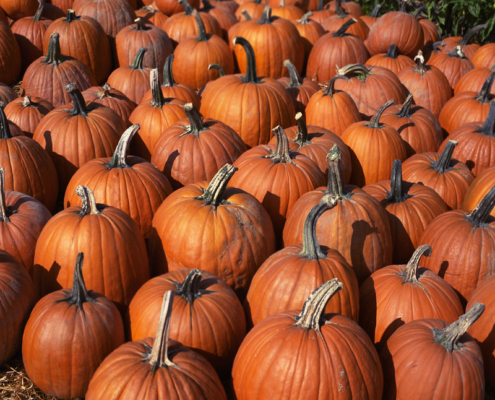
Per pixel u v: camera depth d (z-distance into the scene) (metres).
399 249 4.54
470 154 5.68
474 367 3.00
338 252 3.67
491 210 4.09
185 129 5.26
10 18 9.03
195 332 3.25
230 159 5.18
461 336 3.14
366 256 4.01
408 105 6.07
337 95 6.11
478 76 7.24
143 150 5.84
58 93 6.80
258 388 2.90
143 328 3.31
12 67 7.77
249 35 7.73
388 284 3.62
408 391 3.04
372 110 6.55
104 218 3.80
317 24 8.74
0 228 4.03
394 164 4.57
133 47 7.79
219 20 9.54
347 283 3.44
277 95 5.90
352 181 5.69
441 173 5.18
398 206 4.58
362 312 3.70
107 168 4.59
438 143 6.16
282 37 7.70
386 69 6.88
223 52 7.61
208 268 3.88
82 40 7.50
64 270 3.72
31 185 4.91
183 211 3.97
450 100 6.82
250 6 10.13
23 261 4.10
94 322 3.26
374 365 2.94
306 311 2.95
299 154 4.85
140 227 4.52
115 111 6.10
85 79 7.03
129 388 2.72
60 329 3.20
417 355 3.04
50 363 3.23
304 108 6.70
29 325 3.32
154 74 5.70
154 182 4.59
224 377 3.59
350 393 2.82
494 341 3.45
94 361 3.27
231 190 4.20
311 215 3.51
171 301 2.77
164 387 2.73
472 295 3.73
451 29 10.78
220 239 3.87
